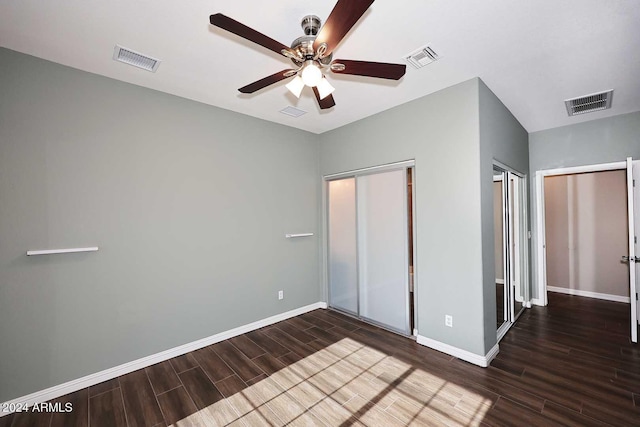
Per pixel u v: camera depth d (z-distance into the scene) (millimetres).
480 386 2211
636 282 3117
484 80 2592
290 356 2750
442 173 2752
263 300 3529
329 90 1781
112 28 1855
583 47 2094
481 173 2525
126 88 2561
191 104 2961
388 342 3023
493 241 2738
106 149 2438
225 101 3025
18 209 2057
